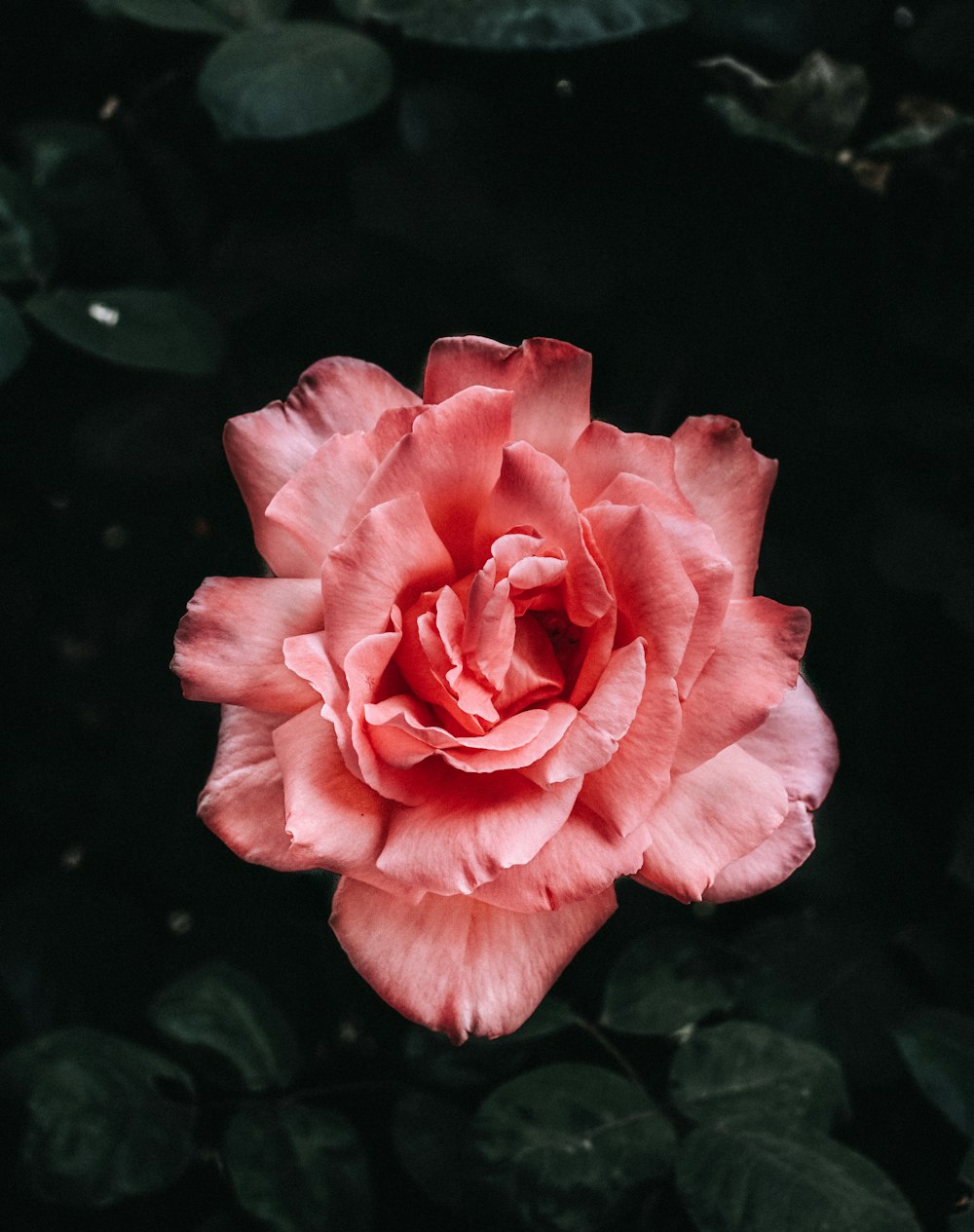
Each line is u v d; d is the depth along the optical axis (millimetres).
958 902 463
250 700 366
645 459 368
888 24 462
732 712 365
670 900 471
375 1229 464
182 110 481
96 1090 432
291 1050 447
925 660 470
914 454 466
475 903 366
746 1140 415
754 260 459
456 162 463
